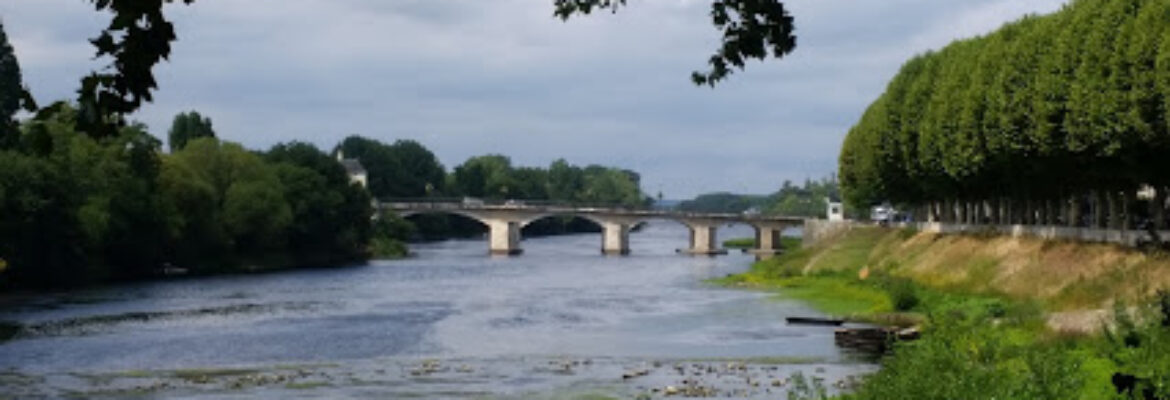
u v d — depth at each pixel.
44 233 113.19
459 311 84.06
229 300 96.56
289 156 193.88
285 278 131.62
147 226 133.38
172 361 55.69
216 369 52.25
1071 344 40.75
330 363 54.41
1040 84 71.06
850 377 46.75
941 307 69.19
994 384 25.81
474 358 56.06
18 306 90.44
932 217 122.06
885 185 118.62
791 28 12.75
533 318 77.94
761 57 12.77
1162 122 59.72
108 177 129.00
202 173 158.25
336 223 183.25
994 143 78.25
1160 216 69.44
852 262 121.56
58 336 67.38
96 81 9.21
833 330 66.81
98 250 125.81
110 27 9.12
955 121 88.56
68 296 101.81
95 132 9.29
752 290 102.81
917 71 112.31
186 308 88.19
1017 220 95.56
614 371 50.44
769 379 46.91
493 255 197.00
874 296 83.69
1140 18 61.69
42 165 112.19
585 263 165.88
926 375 27.73
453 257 190.00
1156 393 22.42
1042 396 25.50
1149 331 35.00
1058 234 84.75
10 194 108.31
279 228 161.88
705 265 159.12
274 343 63.34
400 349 60.34
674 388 43.91
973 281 82.19
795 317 71.88
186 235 146.25
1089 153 68.00
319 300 96.31
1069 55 68.88
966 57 94.62
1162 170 64.81
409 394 43.88
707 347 59.75
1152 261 62.19
